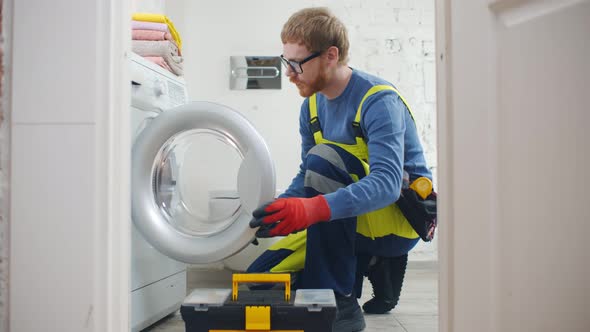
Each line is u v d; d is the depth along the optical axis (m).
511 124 0.77
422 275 2.61
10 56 0.93
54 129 0.91
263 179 1.36
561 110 0.71
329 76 1.51
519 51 0.75
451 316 0.87
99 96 0.91
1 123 0.92
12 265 0.92
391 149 1.39
